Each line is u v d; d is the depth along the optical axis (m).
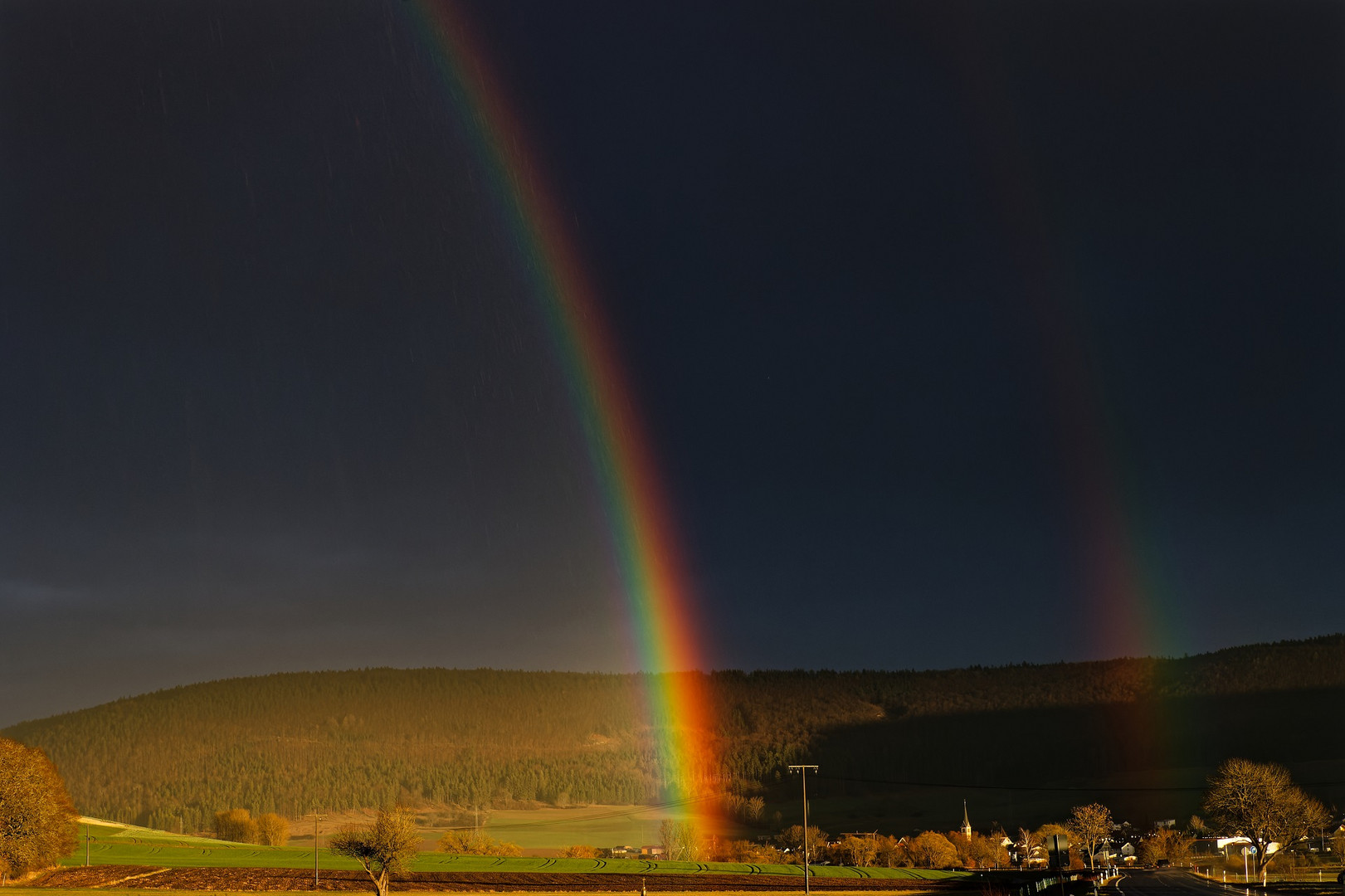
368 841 125.12
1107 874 153.38
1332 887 117.62
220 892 131.25
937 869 197.38
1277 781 138.12
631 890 135.38
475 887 139.62
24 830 115.44
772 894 130.12
